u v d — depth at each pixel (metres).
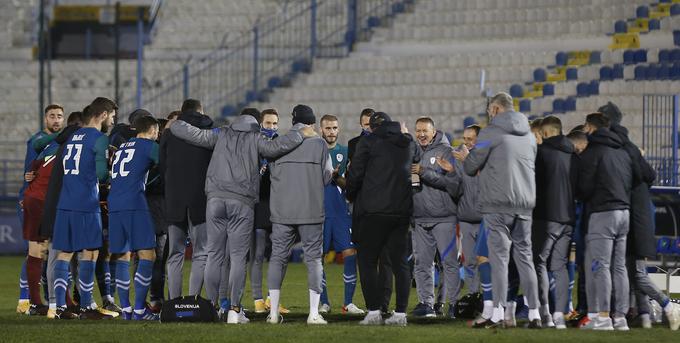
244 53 111.75
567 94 96.62
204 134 36.94
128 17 130.50
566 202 35.81
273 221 37.00
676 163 70.12
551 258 36.44
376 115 37.56
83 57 131.88
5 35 124.31
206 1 123.00
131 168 38.41
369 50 108.56
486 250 35.97
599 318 35.22
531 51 103.75
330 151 43.88
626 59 97.62
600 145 35.19
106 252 42.41
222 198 36.25
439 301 43.75
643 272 36.44
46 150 41.47
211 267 36.72
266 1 122.25
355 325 36.31
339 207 43.59
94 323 36.75
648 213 36.06
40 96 97.75
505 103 35.44
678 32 97.88
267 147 36.38
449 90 100.56
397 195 36.41
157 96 105.94
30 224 41.06
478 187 36.94
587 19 103.69
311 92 104.00
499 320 35.25
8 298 50.97
